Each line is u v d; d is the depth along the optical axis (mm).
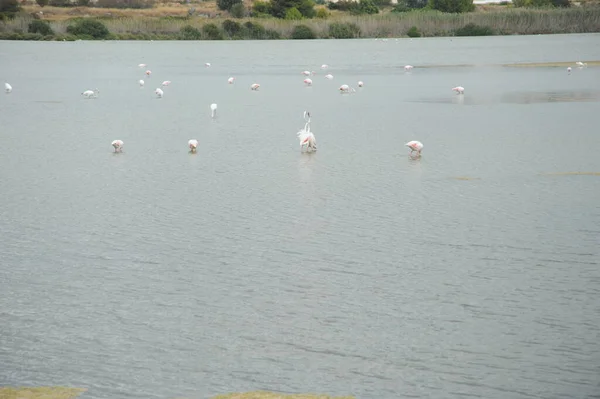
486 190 25297
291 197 24625
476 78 69312
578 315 15406
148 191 25594
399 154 31422
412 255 19031
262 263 18578
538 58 93750
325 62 92938
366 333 14742
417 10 166875
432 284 17156
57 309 15977
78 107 48531
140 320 15430
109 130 38625
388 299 16359
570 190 25109
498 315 15461
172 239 20469
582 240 20000
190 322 15312
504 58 95000
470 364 13500
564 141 33938
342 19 145625
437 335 14625
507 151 31781
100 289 17062
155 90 57688
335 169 28641
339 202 23953
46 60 93938
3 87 61750
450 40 131500
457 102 50188
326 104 49500
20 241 20438
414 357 13781
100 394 12555
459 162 29656
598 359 13586
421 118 42250
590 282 17125
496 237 20375
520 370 13258
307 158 30719
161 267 18391
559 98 51188
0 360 13750
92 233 21062
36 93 57250
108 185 26500
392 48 115500
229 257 19031
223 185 26328
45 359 13789
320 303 16172
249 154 31672
